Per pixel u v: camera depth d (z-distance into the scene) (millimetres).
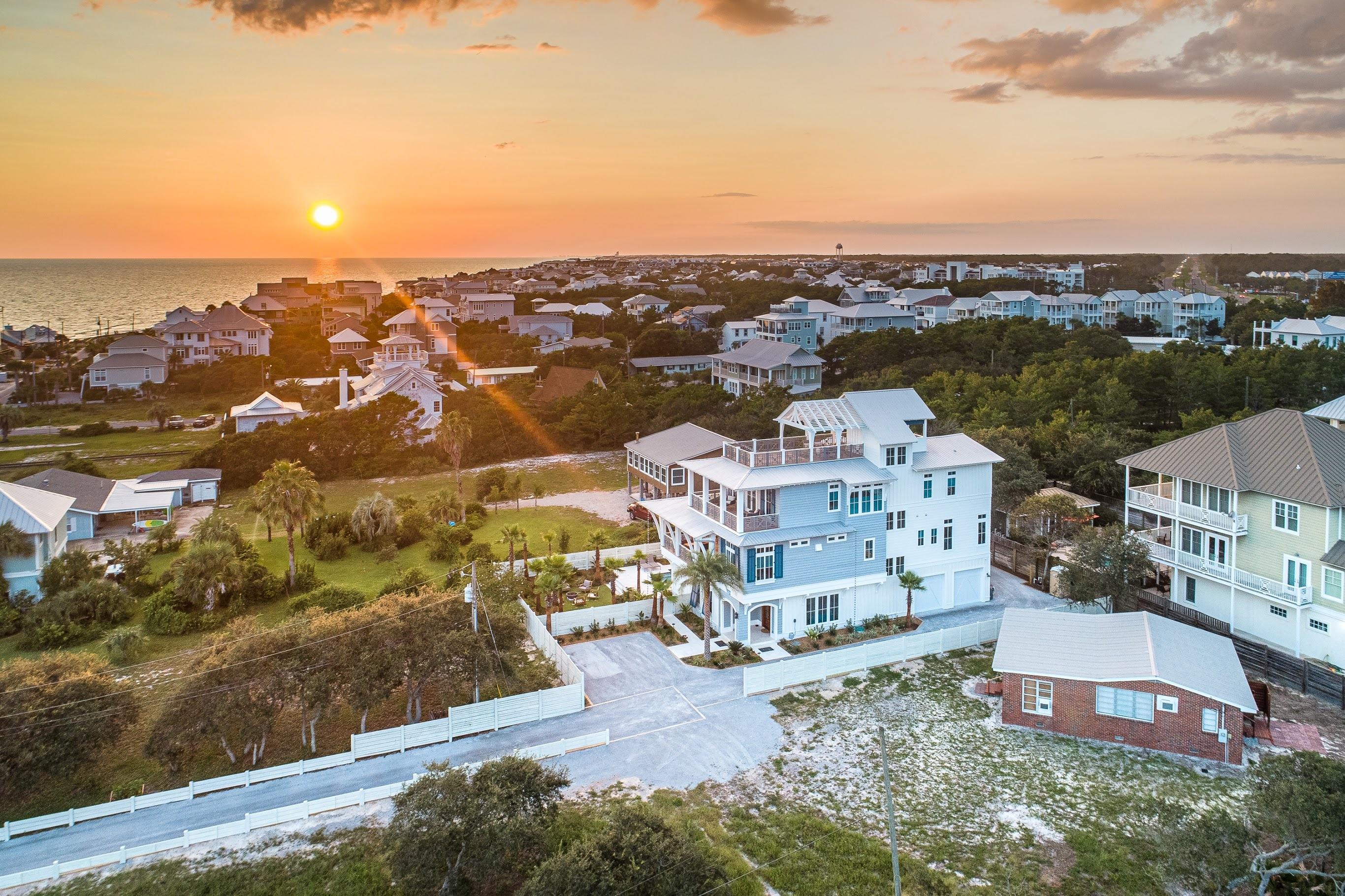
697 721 34531
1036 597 48219
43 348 147125
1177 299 154625
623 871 21328
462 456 83250
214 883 25109
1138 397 81750
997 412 73062
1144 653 33125
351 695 31516
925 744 32719
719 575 38812
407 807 23984
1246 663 37594
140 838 27375
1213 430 42438
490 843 23000
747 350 113125
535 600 45594
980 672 39000
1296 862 21250
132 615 45750
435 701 36875
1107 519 57344
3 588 45000
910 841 26609
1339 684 34375
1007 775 30391
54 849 26875
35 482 60375
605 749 32531
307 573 49844
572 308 164125
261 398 91938
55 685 30000
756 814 28188
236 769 31672
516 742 33094
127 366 116125
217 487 70938
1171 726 31609
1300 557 37188
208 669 31016
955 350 108188
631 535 57812
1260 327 123000
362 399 90250
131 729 34625
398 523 57750
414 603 35562
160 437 93438
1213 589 41406
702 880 21953
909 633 42719
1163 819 23656
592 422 89812
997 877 24688
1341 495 35781
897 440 43281
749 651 40812
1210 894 21828
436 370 122750
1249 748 31594
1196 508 41750
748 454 42312
